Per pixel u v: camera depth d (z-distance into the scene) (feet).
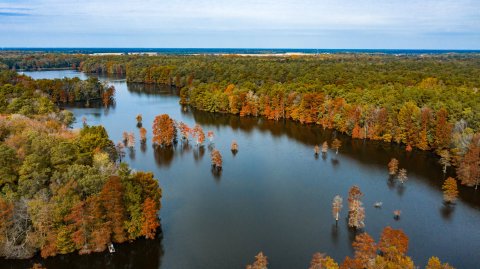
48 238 268.82
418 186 412.57
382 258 237.25
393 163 437.17
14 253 266.98
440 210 357.61
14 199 274.57
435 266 231.71
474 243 303.27
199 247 296.30
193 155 512.22
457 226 328.70
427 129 516.32
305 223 331.98
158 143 552.41
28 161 302.45
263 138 597.52
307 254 286.66
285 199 379.14
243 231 319.27
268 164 479.00
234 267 272.92
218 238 308.60
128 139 541.75
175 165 473.26
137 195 291.79
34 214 269.85
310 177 437.17
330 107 647.56
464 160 419.54
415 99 581.12
